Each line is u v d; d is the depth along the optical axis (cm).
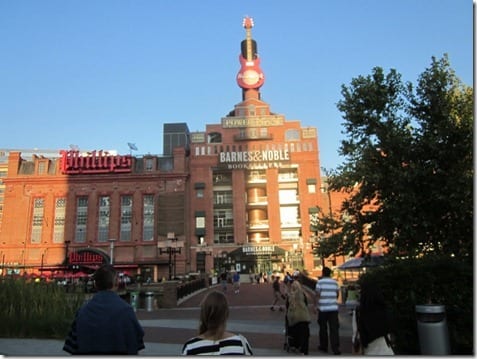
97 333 379
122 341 382
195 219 6488
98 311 391
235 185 6700
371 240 1222
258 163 6788
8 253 6369
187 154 7131
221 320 338
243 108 7188
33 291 1262
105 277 415
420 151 1047
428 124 1095
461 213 957
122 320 389
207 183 6681
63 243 6397
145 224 6456
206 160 6788
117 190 6606
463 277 812
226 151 6819
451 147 1021
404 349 831
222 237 6500
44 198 6638
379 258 1559
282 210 6688
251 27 7838
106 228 6475
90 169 6725
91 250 6131
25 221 6506
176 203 6494
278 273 5547
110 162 6719
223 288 3275
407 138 1073
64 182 6669
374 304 494
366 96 1149
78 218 6550
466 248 961
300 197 6594
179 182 6600
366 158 1128
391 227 1138
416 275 852
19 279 1332
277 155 6794
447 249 1020
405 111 1149
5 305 1188
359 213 1218
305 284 3192
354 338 527
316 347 1001
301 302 921
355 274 4334
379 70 1165
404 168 1056
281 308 2053
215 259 6275
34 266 6088
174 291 2492
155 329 1391
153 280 6088
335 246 1232
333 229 1329
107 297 404
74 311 1235
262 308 2233
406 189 1033
